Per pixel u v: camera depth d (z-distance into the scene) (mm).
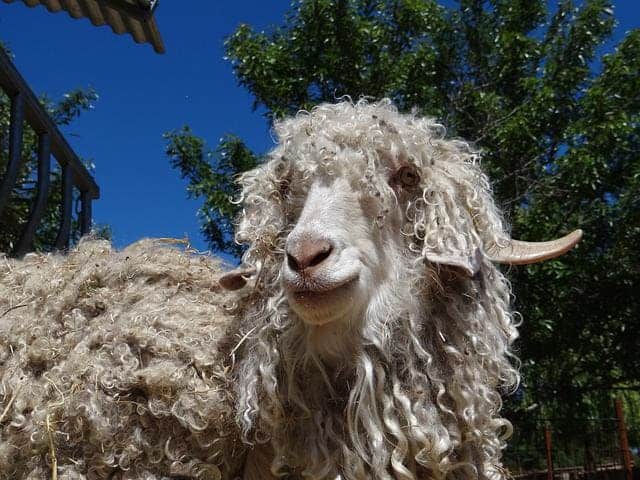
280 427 581
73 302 672
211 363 605
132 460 587
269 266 630
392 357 588
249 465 621
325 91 2387
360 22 2354
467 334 599
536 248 644
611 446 2707
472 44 2639
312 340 574
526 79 2320
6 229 1673
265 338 591
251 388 583
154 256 725
